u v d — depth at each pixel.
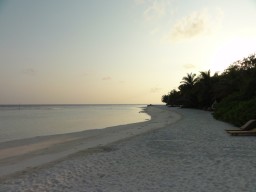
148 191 7.98
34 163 12.91
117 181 9.06
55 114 80.75
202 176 9.29
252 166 10.41
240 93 36.00
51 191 8.14
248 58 47.41
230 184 8.34
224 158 11.88
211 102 67.62
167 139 18.28
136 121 47.16
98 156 13.26
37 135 27.41
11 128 35.31
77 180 9.30
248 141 16.36
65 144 19.72
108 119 54.31
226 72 55.53
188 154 13.05
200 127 25.42
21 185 8.88
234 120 26.53
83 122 45.97
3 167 12.33
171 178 9.22
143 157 12.68
